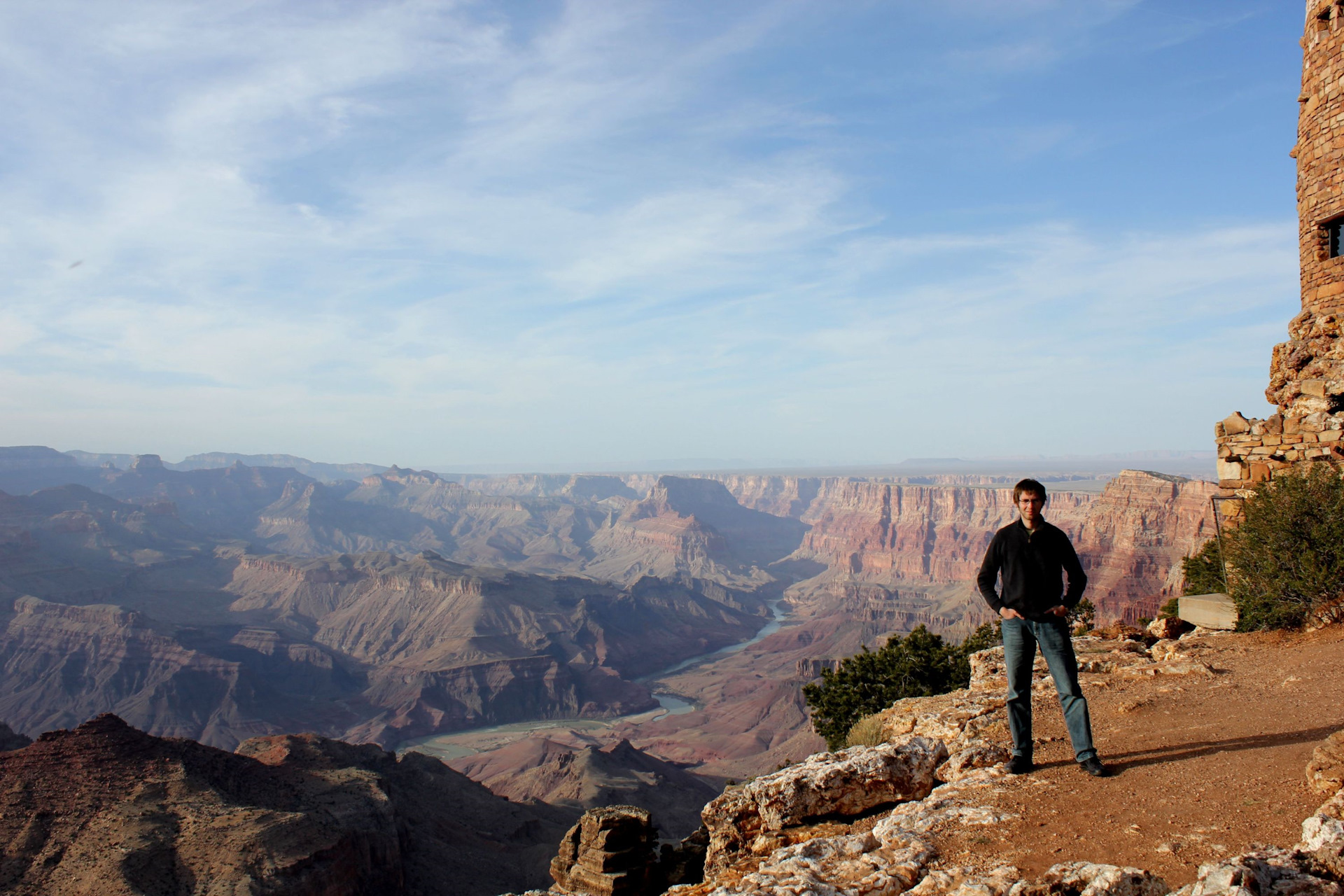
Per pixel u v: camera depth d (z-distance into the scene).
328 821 73.19
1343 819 5.46
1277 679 11.13
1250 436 19.09
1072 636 19.06
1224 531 18.50
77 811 68.50
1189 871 5.69
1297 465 17.36
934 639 29.22
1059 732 9.90
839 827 8.64
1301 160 20.69
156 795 71.81
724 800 10.53
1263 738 8.45
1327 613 14.69
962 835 7.03
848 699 29.19
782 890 6.12
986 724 10.36
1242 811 6.59
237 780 79.25
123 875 60.00
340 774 88.12
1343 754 6.64
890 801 9.10
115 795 71.12
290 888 62.38
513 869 89.19
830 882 6.34
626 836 29.22
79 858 62.59
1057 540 8.45
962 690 13.48
